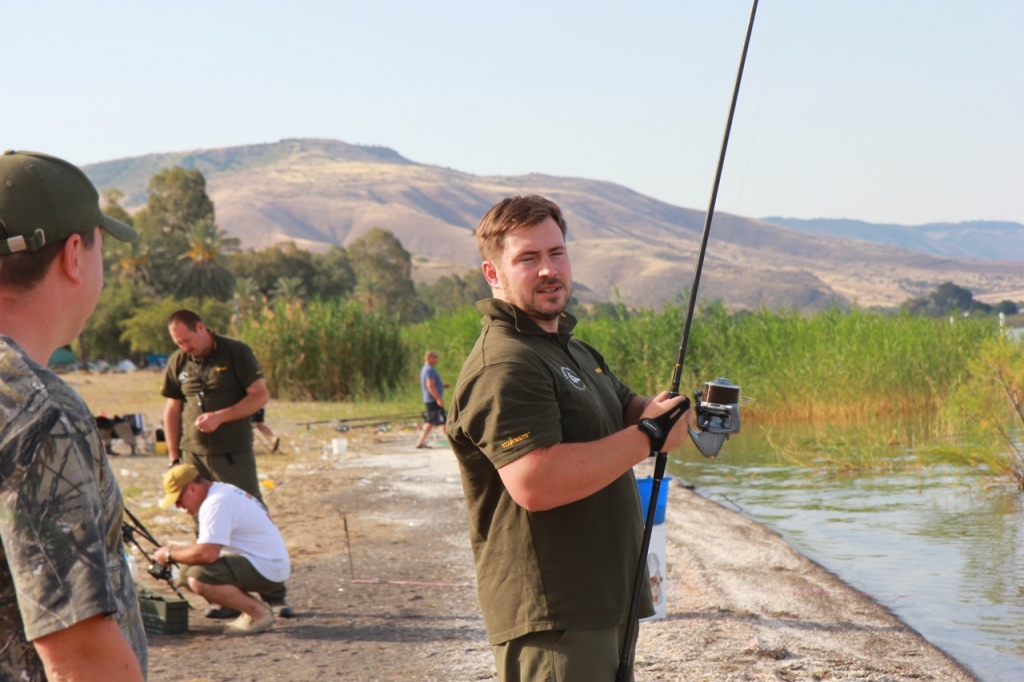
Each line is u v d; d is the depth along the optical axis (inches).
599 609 96.4
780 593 246.8
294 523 368.5
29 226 58.4
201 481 227.1
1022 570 263.7
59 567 51.6
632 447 95.4
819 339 683.4
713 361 728.3
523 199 103.2
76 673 52.2
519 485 92.5
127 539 228.5
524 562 96.9
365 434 718.5
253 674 186.1
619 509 100.4
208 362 238.4
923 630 212.7
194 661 196.2
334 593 258.2
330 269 4291.3
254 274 3747.5
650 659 192.7
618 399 113.0
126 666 53.6
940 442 493.4
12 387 53.4
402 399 985.5
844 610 230.1
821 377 652.7
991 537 306.3
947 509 355.3
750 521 347.3
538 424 93.3
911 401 650.2
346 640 212.4
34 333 60.0
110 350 3353.8
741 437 586.9
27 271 59.0
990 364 428.8
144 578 274.8
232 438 240.2
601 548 97.7
